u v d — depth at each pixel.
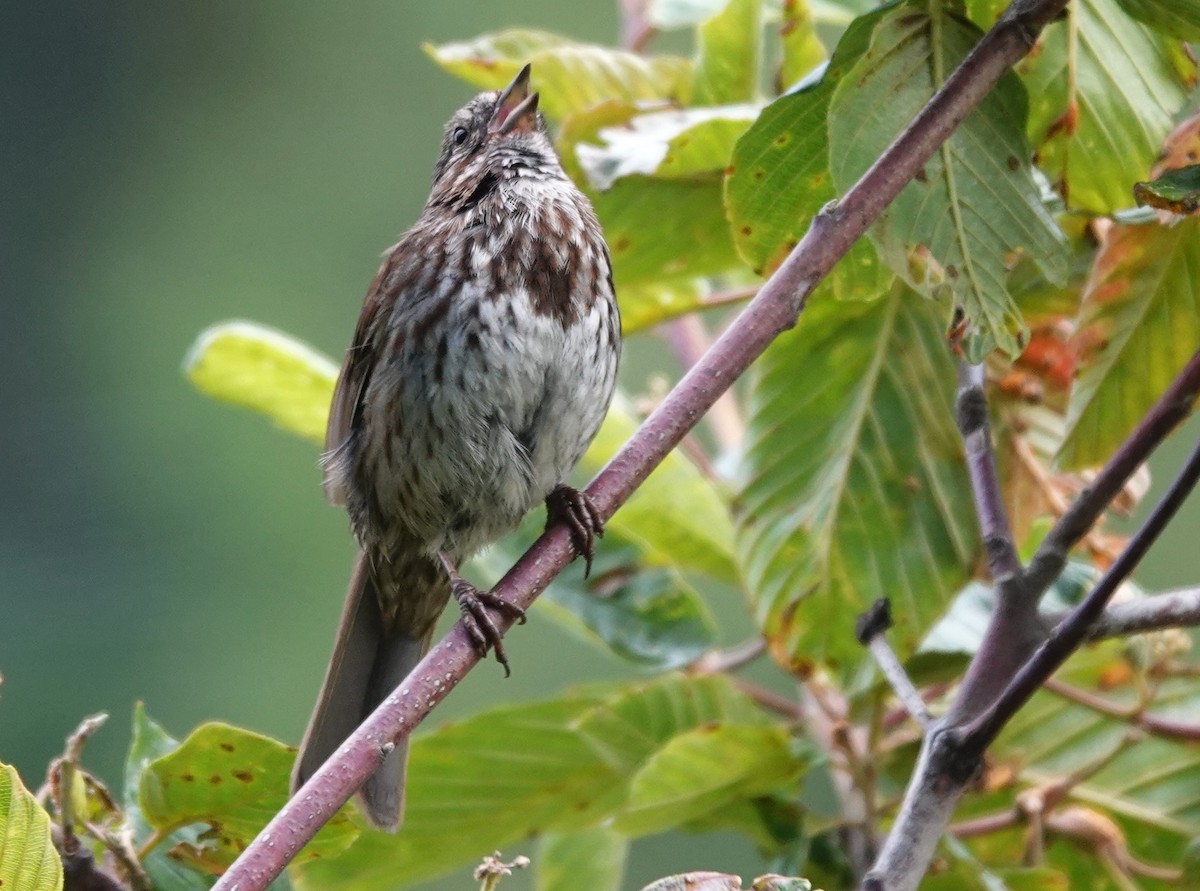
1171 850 6.77
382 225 21.80
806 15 6.87
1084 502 5.16
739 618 14.57
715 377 4.83
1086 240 6.51
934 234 5.07
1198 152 5.73
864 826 6.41
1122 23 5.71
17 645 17.20
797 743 6.24
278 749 5.02
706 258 7.02
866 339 6.80
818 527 6.67
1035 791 6.48
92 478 19.92
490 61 7.63
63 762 4.87
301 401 7.89
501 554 7.84
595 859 7.66
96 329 21.94
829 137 4.99
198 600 18.20
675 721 6.87
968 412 5.57
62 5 23.41
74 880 4.84
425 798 6.96
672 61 7.54
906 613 6.55
